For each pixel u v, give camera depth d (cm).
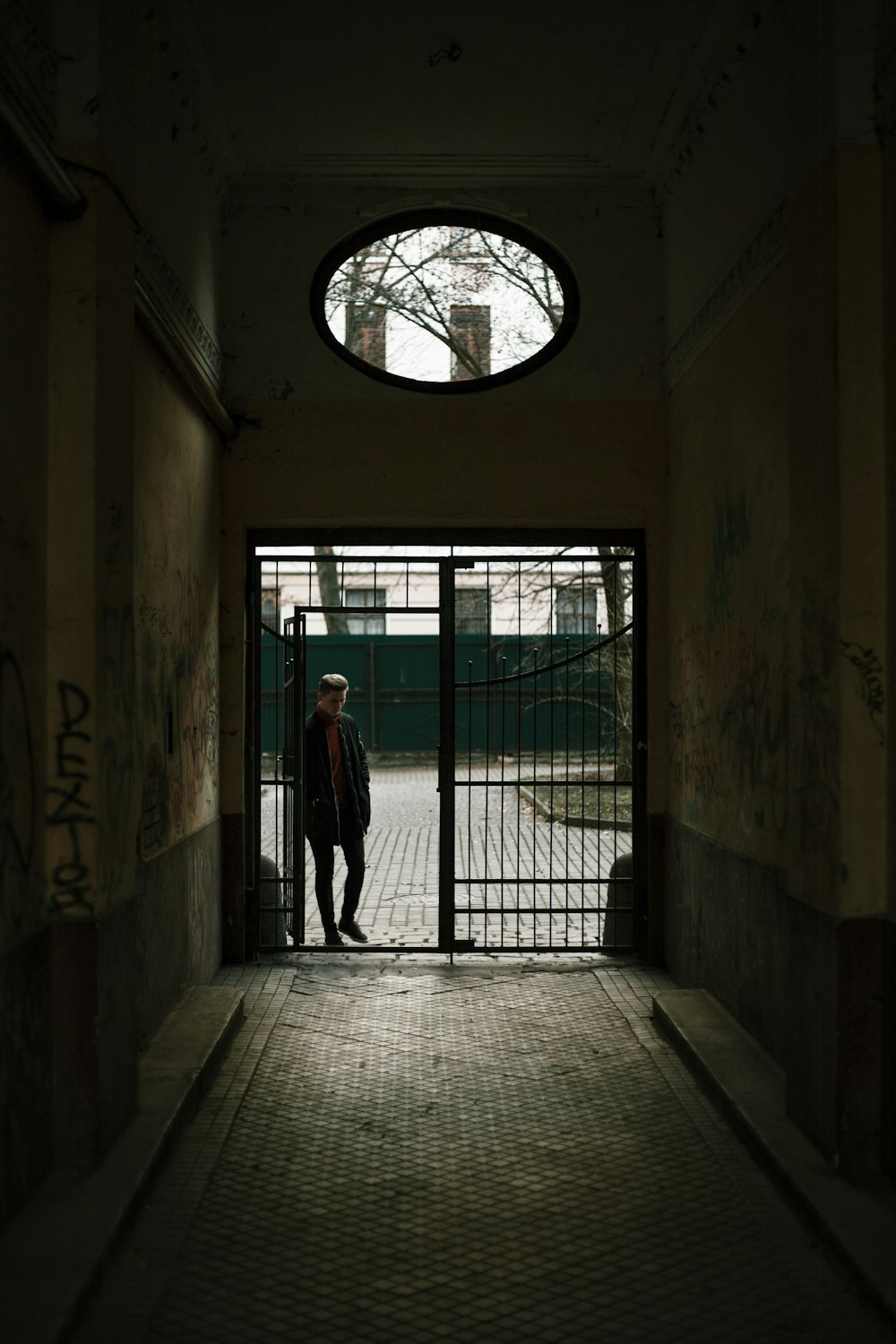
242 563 688
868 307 358
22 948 327
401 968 675
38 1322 268
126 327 396
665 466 687
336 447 686
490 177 680
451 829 706
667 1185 376
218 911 667
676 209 648
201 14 512
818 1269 319
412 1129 426
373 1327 289
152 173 474
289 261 687
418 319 1428
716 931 566
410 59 559
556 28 533
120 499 388
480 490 687
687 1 504
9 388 323
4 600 320
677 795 657
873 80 359
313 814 711
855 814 355
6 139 317
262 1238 338
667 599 685
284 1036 540
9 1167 315
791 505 405
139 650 469
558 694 1686
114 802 375
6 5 314
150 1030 485
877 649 355
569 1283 312
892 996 348
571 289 696
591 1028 554
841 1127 356
